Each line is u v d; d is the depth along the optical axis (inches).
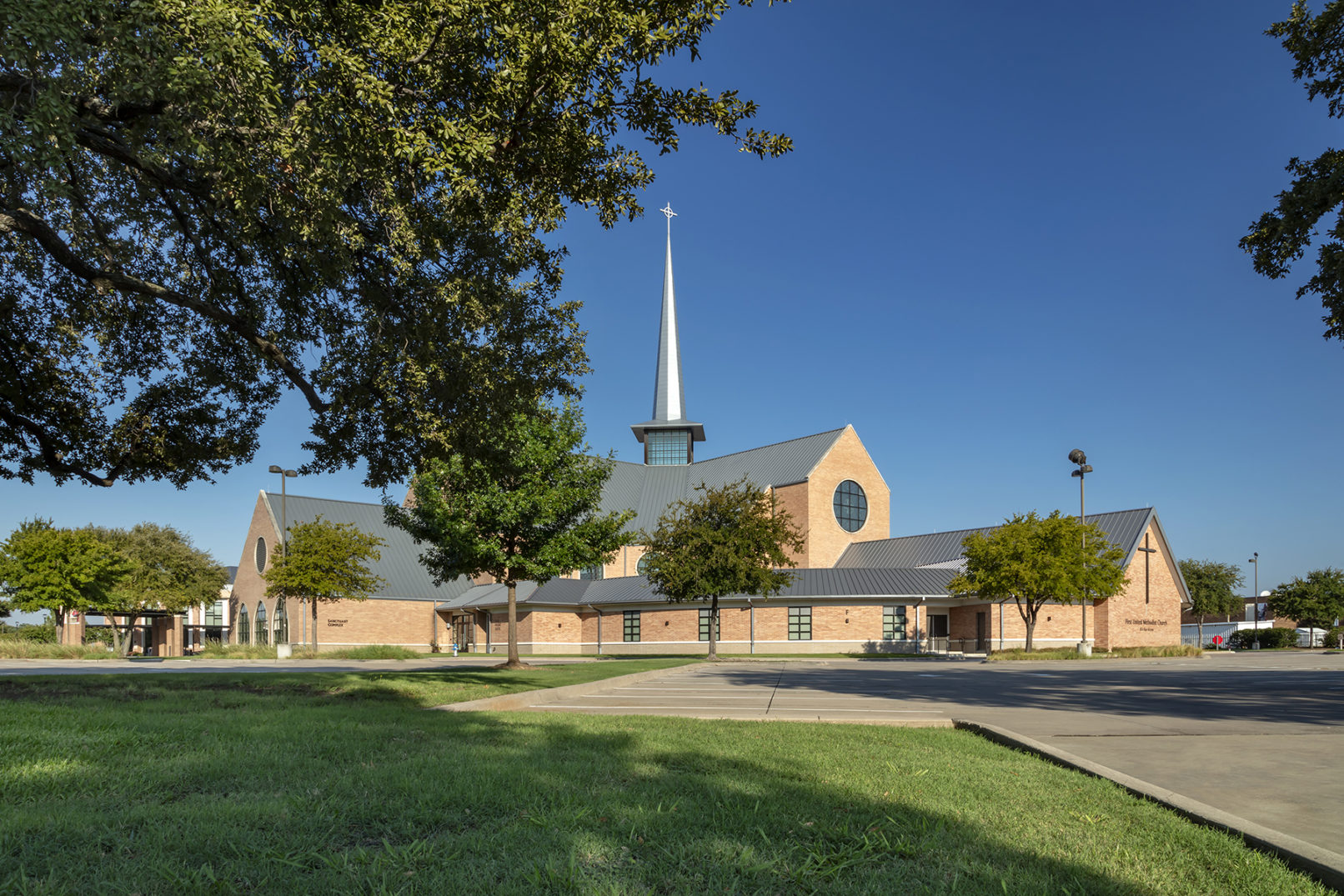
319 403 564.4
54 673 812.0
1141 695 660.1
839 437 2352.4
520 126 446.9
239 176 397.1
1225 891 159.5
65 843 173.5
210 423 690.2
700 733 373.7
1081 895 156.3
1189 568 3120.1
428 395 551.5
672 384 2859.3
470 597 2253.9
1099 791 250.7
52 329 651.5
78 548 1674.5
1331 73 535.5
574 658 1578.5
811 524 2247.8
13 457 642.8
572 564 984.3
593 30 418.6
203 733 328.2
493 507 935.0
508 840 181.2
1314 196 510.0
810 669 1151.6
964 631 1919.3
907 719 445.7
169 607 2069.4
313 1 367.2
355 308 554.6
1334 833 210.1
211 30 334.6
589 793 229.1
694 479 2657.5
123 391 693.9
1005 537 1483.8
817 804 223.3
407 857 167.6
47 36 323.0
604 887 152.4
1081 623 1879.9
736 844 182.4
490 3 397.7
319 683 615.8
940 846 185.9
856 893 155.0
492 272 523.5
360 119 374.6
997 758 315.9
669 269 2935.5
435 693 566.3
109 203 571.2
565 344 602.2
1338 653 1924.2
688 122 481.4
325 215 400.5
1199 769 302.0
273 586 1648.6
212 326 657.0
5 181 465.1
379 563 2240.4
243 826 187.3
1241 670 1082.7
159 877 153.9
